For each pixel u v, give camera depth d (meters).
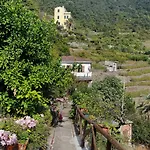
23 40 6.73
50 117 8.71
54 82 7.88
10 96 6.87
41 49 7.38
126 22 129.12
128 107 19.30
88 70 38.25
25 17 6.94
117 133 9.84
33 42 7.06
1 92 6.75
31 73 7.03
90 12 129.88
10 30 6.74
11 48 6.66
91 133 6.98
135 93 38.09
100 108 12.68
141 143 18.45
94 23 119.00
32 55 7.12
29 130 5.91
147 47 88.56
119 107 17.17
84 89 18.08
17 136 5.55
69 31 88.88
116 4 150.12
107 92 17.67
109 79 19.48
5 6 6.67
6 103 6.69
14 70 6.55
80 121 9.10
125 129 14.23
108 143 5.04
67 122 12.37
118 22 128.38
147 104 25.17
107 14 134.50
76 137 9.02
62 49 45.34
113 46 82.25
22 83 6.64
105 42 87.44
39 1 101.25
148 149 18.19
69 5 124.62
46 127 6.79
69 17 98.75
